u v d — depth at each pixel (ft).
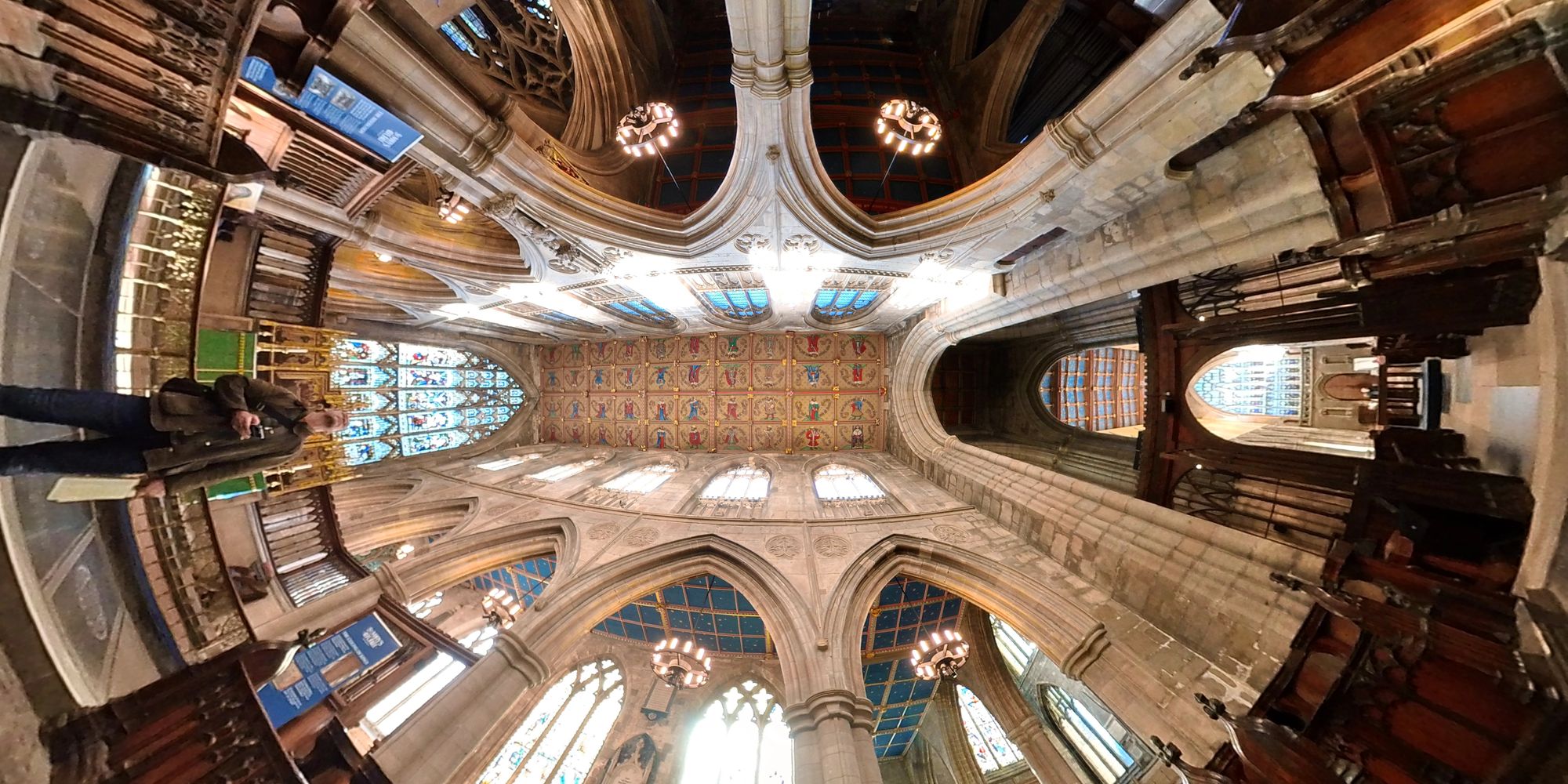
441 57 22.30
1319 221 19.51
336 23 16.46
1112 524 30.53
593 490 47.52
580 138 40.40
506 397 68.03
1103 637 27.35
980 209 29.89
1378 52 13.91
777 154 27.25
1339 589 18.66
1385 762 14.51
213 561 19.24
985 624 46.14
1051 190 25.63
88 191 12.96
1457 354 19.17
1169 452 32.48
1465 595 14.90
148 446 10.14
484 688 26.71
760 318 56.13
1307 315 24.71
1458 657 14.16
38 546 12.79
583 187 30.91
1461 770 12.88
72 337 13.05
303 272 30.30
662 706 48.96
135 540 15.67
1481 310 17.22
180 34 12.30
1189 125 20.24
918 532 38.19
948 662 34.68
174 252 16.63
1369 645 16.55
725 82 55.01
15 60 10.41
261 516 30.12
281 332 28.66
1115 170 23.59
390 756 22.58
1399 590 16.55
